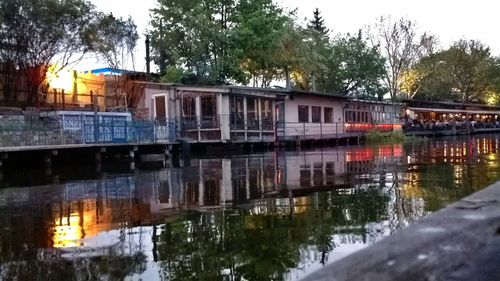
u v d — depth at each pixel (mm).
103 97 27438
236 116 25609
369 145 29500
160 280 3652
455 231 1628
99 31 25078
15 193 9469
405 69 46656
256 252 4348
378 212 6082
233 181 10375
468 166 12430
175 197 8164
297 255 4195
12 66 22375
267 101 28641
